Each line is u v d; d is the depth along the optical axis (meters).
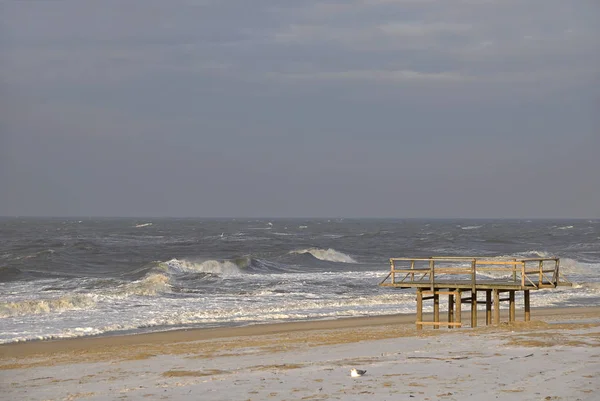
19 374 16.55
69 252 72.62
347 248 91.56
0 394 13.58
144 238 117.44
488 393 11.59
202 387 13.16
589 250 86.94
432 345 18.42
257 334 25.30
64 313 30.89
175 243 97.69
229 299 36.66
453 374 13.48
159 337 24.78
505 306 35.56
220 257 70.81
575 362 14.66
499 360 15.12
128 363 17.91
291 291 41.00
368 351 17.92
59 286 43.38
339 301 35.88
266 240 111.31
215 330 26.61
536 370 13.71
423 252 84.75
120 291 39.16
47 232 145.75
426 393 11.75
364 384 12.77
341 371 14.43
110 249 79.31
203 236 128.25
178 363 17.41
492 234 145.00
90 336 25.22
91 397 12.76
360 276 50.78
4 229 164.38
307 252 73.12
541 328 22.58
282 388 12.67
